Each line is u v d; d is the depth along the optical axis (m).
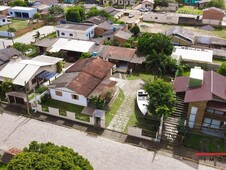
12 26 89.25
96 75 45.50
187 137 35.44
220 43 70.06
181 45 69.50
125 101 43.94
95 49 59.97
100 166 30.88
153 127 37.09
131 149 33.62
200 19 95.44
